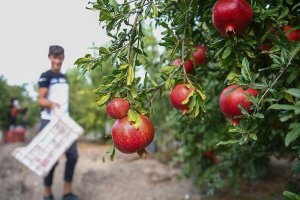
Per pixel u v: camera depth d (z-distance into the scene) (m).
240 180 4.04
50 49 3.71
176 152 5.20
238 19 1.37
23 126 9.10
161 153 5.56
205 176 3.59
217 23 1.42
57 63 3.73
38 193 4.58
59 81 3.76
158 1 1.64
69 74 8.23
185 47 1.68
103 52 1.54
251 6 1.50
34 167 3.43
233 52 1.60
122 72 1.49
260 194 3.91
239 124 1.41
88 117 7.82
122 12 1.53
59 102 3.75
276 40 1.40
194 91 1.48
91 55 1.56
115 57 1.55
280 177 4.40
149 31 3.53
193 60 1.70
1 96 9.07
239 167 3.24
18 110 8.34
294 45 1.35
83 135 8.80
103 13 1.51
